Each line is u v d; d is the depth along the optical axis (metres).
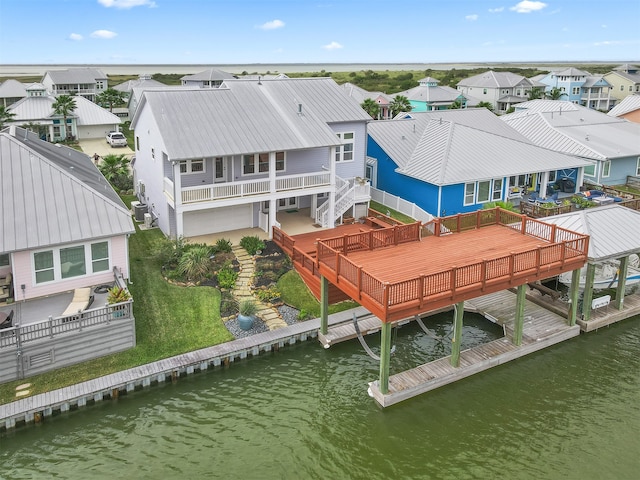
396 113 78.38
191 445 16.09
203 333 20.86
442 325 23.22
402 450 16.14
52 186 21.73
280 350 20.97
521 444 16.42
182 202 26.20
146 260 26.14
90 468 15.12
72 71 93.69
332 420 17.33
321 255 20.98
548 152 38.44
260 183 27.89
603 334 22.67
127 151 56.88
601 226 23.38
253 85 32.38
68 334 18.48
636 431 16.97
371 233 22.27
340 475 15.12
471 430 17.00
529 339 21.41
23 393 17.20
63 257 20.97
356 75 169.25
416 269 20.14
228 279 24.16
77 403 17.27
